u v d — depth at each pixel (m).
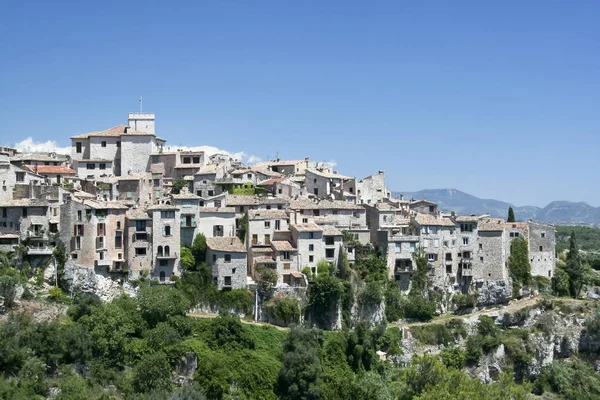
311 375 145.75
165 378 135.25
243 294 167.88
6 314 141.25
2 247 159.25
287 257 178.00
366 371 161.38
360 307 178.75
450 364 173.88
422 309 186.25
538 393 185.00
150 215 169.62
